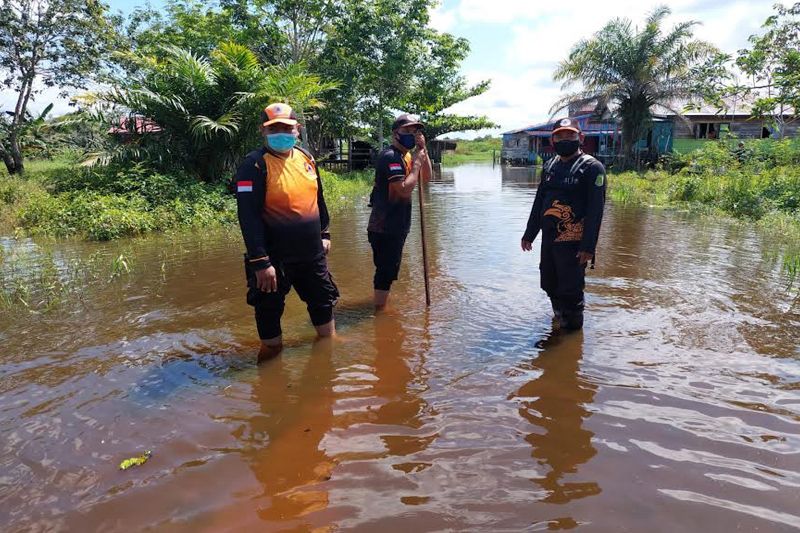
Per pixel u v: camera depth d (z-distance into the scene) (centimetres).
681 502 200
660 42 2466
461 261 625
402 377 316
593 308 436
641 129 2606
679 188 1316
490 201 1367
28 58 1900
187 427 262
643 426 254
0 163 2477
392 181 428
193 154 1367
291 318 432
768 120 1978
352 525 191
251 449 242
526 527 188
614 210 1157
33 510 203
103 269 613
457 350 355
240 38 2277
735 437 244
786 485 209
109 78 1557
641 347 352
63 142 2186
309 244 360
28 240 863
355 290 511
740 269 566
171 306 462
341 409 278
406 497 206
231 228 970
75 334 395
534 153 4119
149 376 322
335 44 2384
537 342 366
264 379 316
